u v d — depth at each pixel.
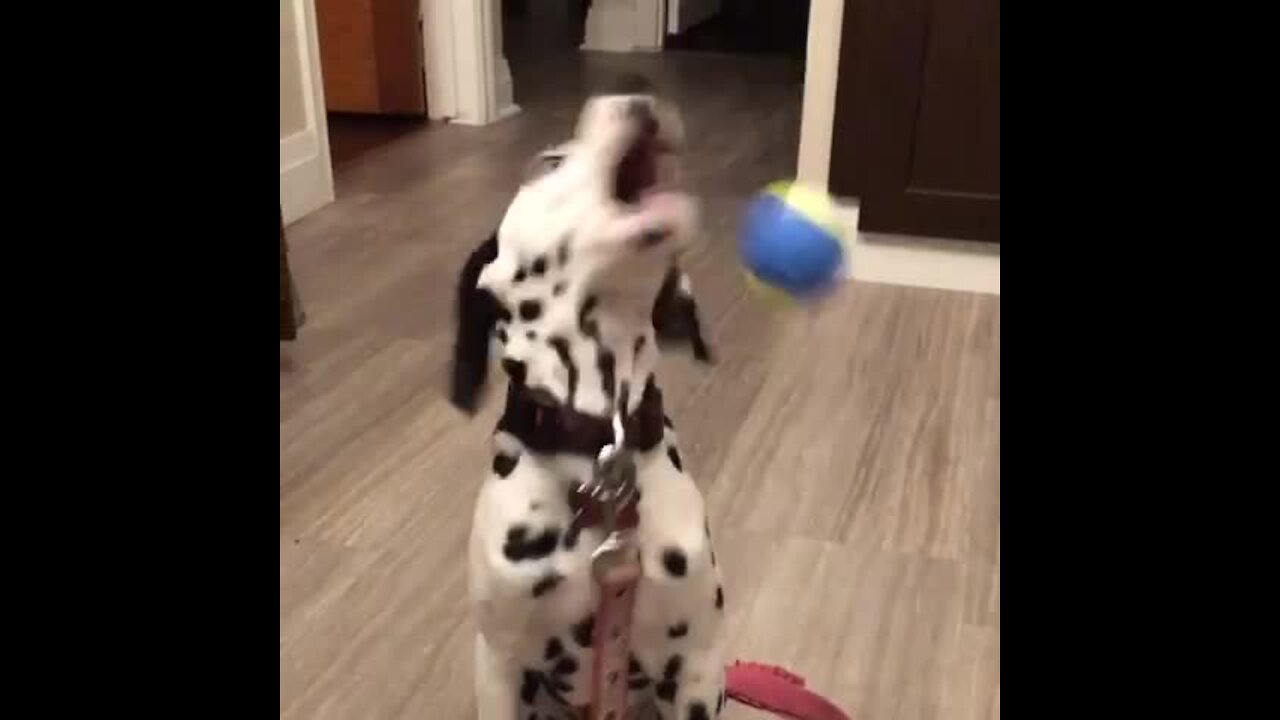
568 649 0.76
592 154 0.67
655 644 0.77
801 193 0.78
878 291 2.16
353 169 2.90
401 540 1.36
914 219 2.14
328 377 1.76
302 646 1.18
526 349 0.70
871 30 2.05
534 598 0.73
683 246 0.69
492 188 2.73
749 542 1.36
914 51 2.04
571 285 0.69
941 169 2.10
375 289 2.12
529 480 0.73
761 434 1.61
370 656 1.17
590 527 0.73
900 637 1.21
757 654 1.18
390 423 1.63
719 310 1.97
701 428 1.62
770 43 4.72
